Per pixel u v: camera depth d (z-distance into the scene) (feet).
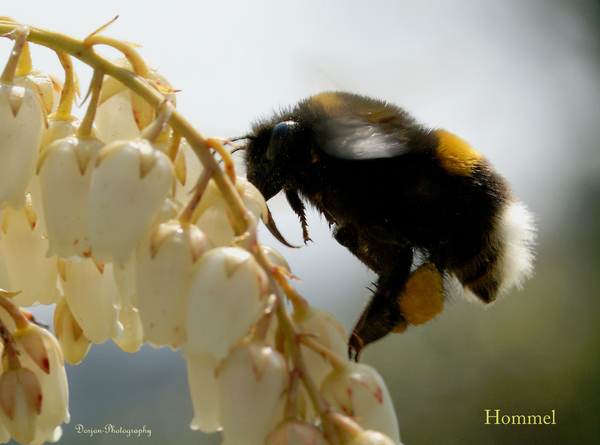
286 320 0.38
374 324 0.50
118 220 0.38
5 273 0.43
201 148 0.39
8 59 0.40
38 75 0.42
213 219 0.40
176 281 0.38
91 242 0.39
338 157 0.50
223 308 0.38
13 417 0.42
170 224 0.39
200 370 0.40
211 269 0.38
